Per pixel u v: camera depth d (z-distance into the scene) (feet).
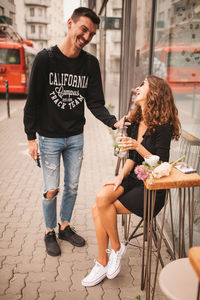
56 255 8.91
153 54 12.80
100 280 7.77
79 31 7.07
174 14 10.48
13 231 10.25
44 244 9.52
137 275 8.18
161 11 11.81
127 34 19.70
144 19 14.43
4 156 18.72
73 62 7.68
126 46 20.03
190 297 4.42
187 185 6.08
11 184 14.29
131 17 17.20
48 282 7.88
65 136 8.33
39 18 244.42
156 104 6.99
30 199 12.69
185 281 4.74
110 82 36.63
